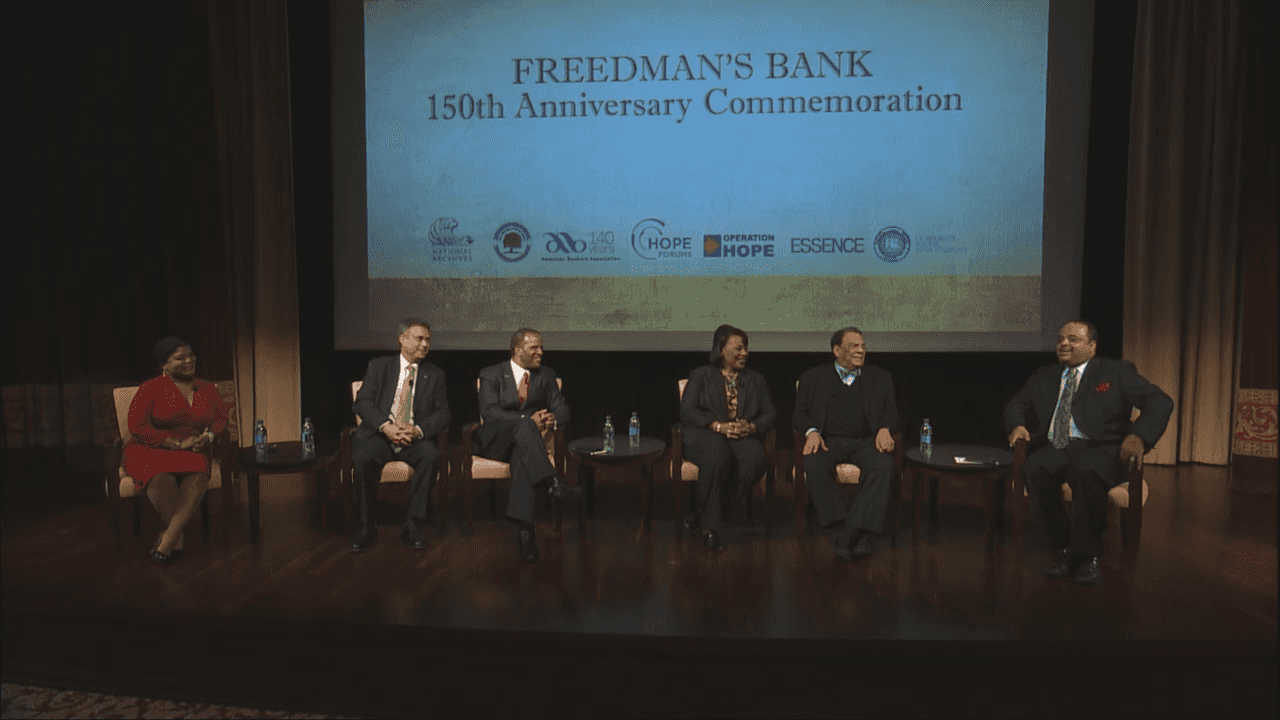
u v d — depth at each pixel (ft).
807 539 12.11
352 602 9.62
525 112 16.38
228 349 16.69
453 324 16.88
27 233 16.03
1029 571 10.65
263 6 16.75
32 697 9.05
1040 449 11.02
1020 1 15.33
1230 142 16.01
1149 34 15.66
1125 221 16.15
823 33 15.66
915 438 16.34
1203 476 15.80
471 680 8.83
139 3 15.65
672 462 12.04
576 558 11.26
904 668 8.49
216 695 9.09
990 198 15.64
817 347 16.11
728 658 8.61
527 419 11.80
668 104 16.07
